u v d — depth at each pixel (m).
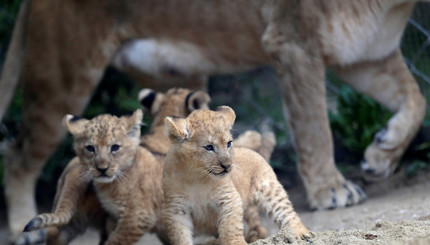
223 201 7.10
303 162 10.86
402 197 10.71
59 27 11.84
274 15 10.94
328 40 10.66
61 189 8.48
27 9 12.21
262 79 17.16
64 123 8.19
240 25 11.46
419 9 12.80
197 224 7.40
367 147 12.83
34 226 7.51
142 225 7.94
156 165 8.18
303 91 10.73
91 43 11.94
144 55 12.25
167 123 6.99
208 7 11.55
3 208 13.88
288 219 7.47
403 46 13.12
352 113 13.49
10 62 12.29
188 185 7.07
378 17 10.72
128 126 8.02
